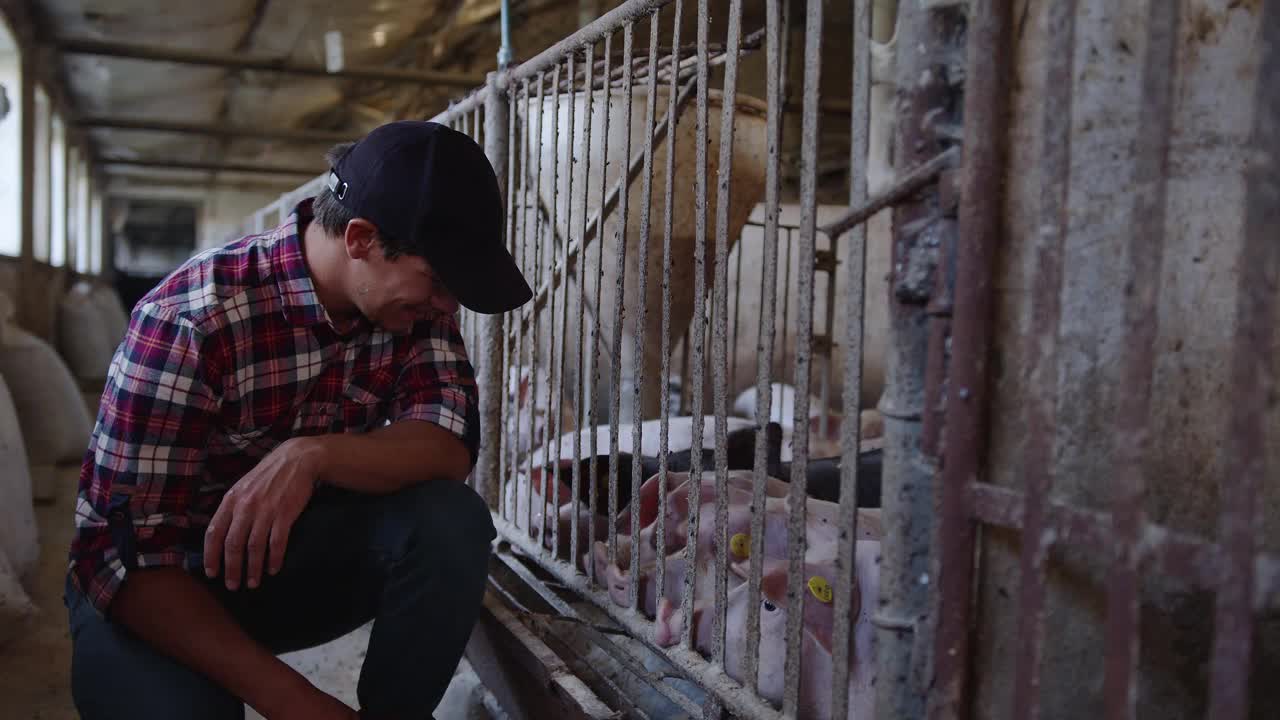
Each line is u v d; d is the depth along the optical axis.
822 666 1.06
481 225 1.09
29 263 6.48
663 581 1.25
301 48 7.02
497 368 1.96
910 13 0.78
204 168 10.05
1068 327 0.74
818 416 3.39
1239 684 0.59
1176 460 0.75
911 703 0.83
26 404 3.92
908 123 0.79
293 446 1.17
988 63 0.73
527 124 1.76
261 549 1.12
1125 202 0.72
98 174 12.36
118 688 1.12
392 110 8.52
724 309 1.12
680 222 2.10
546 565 1.60
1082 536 0.66
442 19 6.40
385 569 1.27
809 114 0.90
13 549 2.21
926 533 0.81
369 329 1.27
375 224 1.08
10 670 1.92
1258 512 0.58
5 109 4.30
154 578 1.12
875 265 4.39
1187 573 0.61
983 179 0.74
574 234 2.07
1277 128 0.56
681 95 1.84
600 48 3.78
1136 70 0.71
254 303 1.17
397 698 1.21
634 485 1.30
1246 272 0.58
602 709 1.25
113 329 8.52
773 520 1.29
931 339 0.79
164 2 6.09
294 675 1.11
